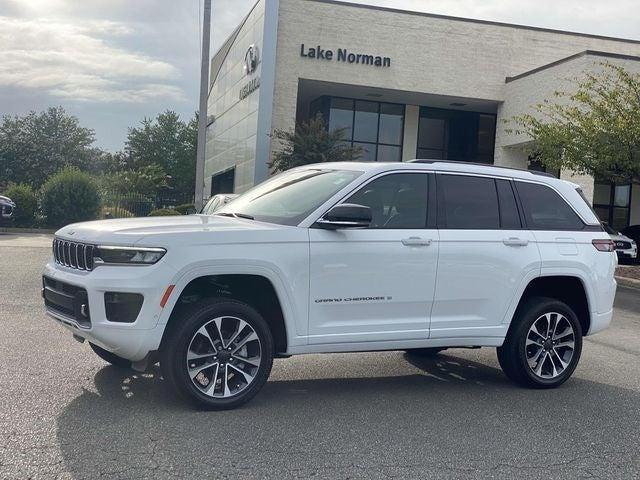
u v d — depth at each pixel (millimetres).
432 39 27578
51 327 7977
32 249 17688
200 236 5168
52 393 5539
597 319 6871
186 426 4926
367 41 27031
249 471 4195
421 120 30734
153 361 5371
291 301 5426
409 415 5516
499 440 5008
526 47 28438
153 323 4965
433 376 6898
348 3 26844
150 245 5000
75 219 27250
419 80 27531
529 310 6477
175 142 78188
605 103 17938
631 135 16484
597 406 6039
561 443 5008
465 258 6074
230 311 5270
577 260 6660
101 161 74812
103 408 5230
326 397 5926
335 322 5633
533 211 6645
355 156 24391
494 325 6258
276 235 5391
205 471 4156
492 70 28172
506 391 6438
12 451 4309
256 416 5266
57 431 4699
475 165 6500
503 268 6246
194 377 5195
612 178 18172
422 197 6094
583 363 7855
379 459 4508
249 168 27719
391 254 5758
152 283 4938
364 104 30172
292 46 26469
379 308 5770
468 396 6191
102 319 4945
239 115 31125
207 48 22047
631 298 14312
